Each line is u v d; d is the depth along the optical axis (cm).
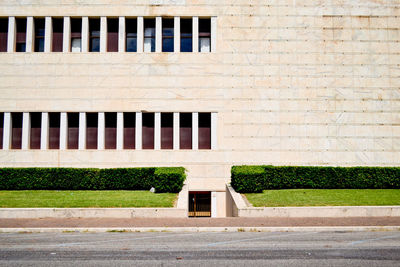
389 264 634
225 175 1856
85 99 1886
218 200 1847
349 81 1919
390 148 1883
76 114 1912
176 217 1148
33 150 1852
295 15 1942
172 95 1897
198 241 834
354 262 647
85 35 1914
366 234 923
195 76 1906
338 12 1944
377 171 1623
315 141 1883
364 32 1941
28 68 1892
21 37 1944
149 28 1953
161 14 1922
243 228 979
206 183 1852
